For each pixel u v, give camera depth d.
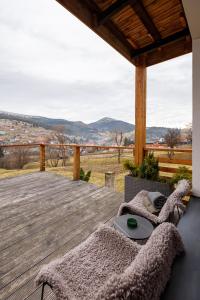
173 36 3.13
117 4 2.29
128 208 1.99
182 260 1.00
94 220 2.66
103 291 0.58
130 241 1.33
